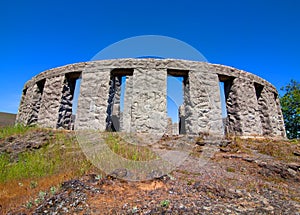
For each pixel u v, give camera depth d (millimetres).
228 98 9070
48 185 3523
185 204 2678
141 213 2467
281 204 2871
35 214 2514
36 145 5887
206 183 3480
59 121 8531
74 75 9109
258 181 3887
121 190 3096
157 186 3289
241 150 5953
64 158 5051
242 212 2543
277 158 5324
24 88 11289
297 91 16875
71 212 2510
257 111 8969
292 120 17125
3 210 2768
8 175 4379
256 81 9484
